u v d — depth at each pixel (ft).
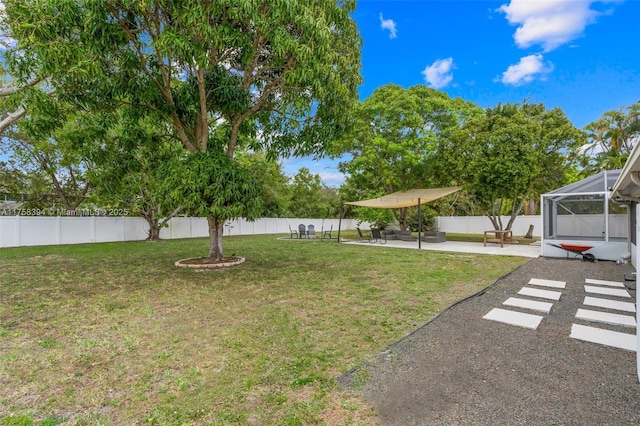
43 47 17.35
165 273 25.54
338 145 45.24
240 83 27.84
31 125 21.58
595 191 31.42
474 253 37.22
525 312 15.30
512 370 9.69
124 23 20.94
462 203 81.87
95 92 22.44
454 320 14.24
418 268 27.53
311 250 41.68
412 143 51.72
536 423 7.23
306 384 8.96
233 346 11.54
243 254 37.50
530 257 33.27
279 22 19.48
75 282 22.31
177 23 19.38
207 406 7.95
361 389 8.70
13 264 30.14
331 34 23.06
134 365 10.12
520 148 42.29
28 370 9.80
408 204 45.24
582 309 15.64
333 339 12.19
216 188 23.77
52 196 56.49
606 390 8.57
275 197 81.87
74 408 7.88
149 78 24.44
